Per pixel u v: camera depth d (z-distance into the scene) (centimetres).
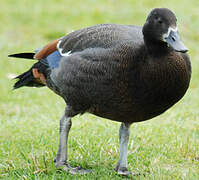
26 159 1036
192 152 1105
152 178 948
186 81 880
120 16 2603
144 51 858
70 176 964
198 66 1975
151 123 1314
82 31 970
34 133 1239
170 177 949
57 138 1192
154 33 845
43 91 1700
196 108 1508
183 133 1255
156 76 848
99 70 883
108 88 880
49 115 1407
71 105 967
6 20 2547
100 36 917
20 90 1705
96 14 2614
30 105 1563
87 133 1210
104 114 932
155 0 2859
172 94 871
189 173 962
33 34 2395
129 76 860
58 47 998
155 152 1109
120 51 870
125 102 879
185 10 2683
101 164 1035
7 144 1161
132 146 1133
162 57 850
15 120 1369
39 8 2714
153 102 871
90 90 906
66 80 944
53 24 2509
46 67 1023
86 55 906
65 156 997
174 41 825
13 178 958
